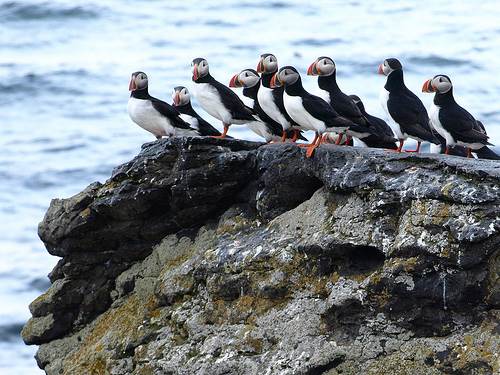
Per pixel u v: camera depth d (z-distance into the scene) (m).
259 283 14.20
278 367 13.56
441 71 50.66
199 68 16.80
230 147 15.26
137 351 15.01
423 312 13.10
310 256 13.90
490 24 62.25
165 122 17.22
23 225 36.09
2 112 49.03
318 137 14.73
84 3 66.12
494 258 12.77
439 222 12.91
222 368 13.95
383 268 13.24
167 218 15.73
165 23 65.25
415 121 15.32
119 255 16.08
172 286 15.14
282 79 15.04
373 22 64.44
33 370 27.73
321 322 13.67
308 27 62.62
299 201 14.85
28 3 66.31
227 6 69.19
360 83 46.69
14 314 29.91
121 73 53.84
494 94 45.22
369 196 13.72
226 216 15.44
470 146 15.27
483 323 12.87
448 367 12.77
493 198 12.72
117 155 42.09
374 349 13.25
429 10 68.25
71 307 16.31
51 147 43.28
